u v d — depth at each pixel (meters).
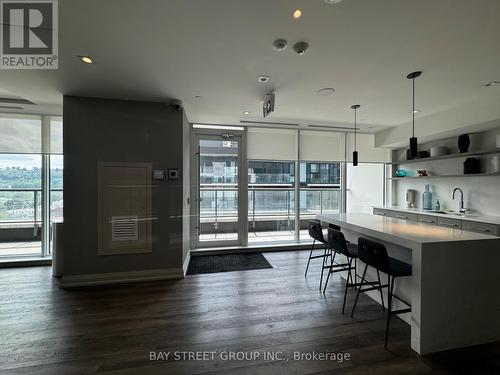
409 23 1.78
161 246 3.54
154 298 2.92
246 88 3.01
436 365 1.84
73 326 2.34
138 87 2.98
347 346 2.06
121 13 1.68
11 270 3.85
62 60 2.33
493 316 2.10
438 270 1.98
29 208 4.29
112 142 3.36
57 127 4.20
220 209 4.95
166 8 1.63
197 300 2.87
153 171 3.49
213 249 4.75
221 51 2.18
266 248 4.93
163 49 2.15
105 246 3.35
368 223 2.96
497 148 3.42
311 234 3.50
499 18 1.71
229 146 4.94
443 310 2.00
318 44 2.06
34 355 1.94
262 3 1.58
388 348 2.04
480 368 1.81
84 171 3.28
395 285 2.56
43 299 2.88
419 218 4.34
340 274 3.65
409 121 4.50
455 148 4.34
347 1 1.56
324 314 2.57
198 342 2.11
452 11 1.65
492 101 3.19
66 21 1.77
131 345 2.07
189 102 3.52
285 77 2.70
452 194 4.44
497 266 2.11
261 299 2.90
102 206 3.34
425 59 2.30
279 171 5.41
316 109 3.81
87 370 1.79
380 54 2.22
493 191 3.79
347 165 5.75
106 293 3.05
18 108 3.77
